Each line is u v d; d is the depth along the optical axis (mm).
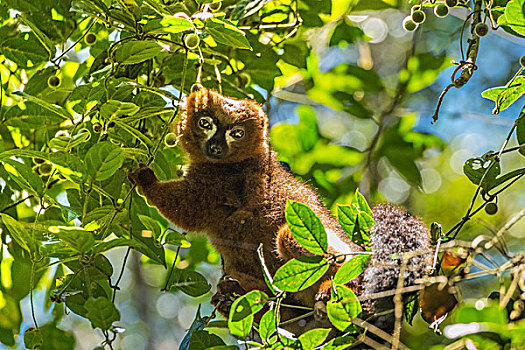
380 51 17625
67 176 9273
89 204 10289
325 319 8586
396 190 17281
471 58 9383
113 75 9883
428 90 17828
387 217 8938
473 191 17766
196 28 9523
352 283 9375
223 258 11023
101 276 9867
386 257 8758
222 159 11250
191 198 10906
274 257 10602
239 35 9438
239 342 7898
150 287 22500
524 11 8258
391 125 15180
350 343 7980
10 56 11273
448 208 17688
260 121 11523
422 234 8844
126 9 9797
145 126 11227
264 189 10969
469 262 7812
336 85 15234
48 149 10758
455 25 16656
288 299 9789
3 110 12102
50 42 10820
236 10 11234
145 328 22031
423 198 17656
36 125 11141
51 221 9531
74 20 11836
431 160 18281
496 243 8031
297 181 11320
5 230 11992
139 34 9781
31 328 9367
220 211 11008
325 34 15695
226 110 11383
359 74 15273
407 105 17109
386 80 17203
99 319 8398
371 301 8742
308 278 7793
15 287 12914
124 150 9602
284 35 12656
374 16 17344
